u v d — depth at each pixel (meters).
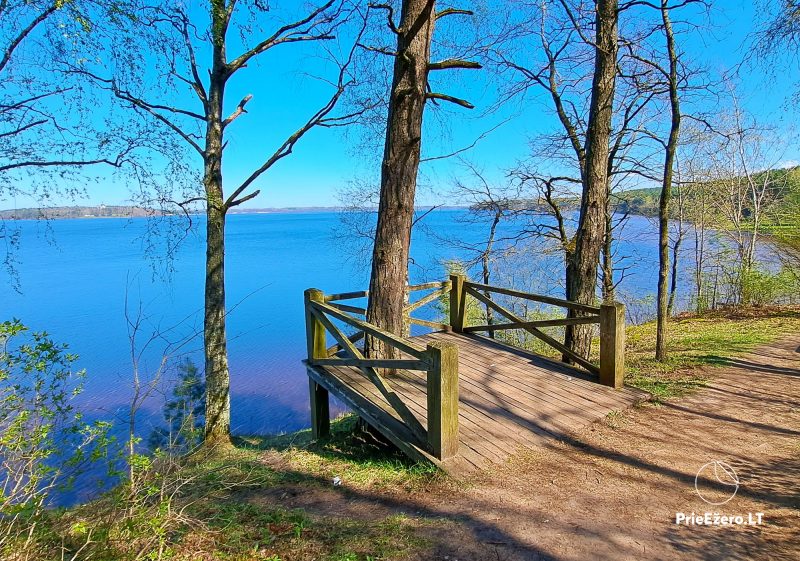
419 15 4.22
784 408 4.44
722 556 2.20
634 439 3.72
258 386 13.91
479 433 3.71
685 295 16.97
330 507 3.09
